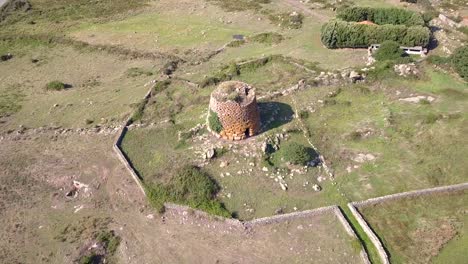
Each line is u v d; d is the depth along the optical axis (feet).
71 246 116.47
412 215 119.55
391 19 214.90
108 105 174.81
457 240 112.16
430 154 138.21
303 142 143.74
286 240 115.14
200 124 151.02
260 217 120.16
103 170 139.74
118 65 209.97
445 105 158.81
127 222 123.03
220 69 193.77
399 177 130.93
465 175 129.39
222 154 137.08
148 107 169.17
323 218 120.06
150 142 149.28
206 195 123.95
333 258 110.11
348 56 197.77
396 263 106.93
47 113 172.35
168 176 132.57
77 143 153.07
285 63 192.65
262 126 148.46
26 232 121.60
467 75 170.09
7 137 158.10
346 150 141.69
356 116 156.66
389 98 165.78
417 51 194.08
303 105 160.86
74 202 131.34
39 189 136.15
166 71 196.44
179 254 113.50
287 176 131.75
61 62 215.31
